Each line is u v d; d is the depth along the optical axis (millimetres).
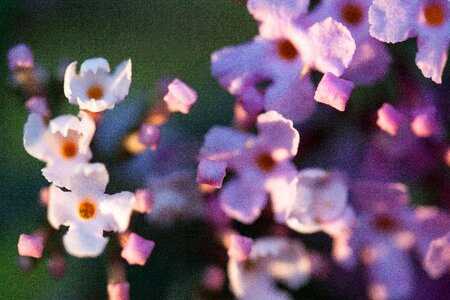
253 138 247
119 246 244
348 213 246
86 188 242
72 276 256
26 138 243
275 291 249
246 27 273
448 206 252
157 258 250
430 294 255
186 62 276
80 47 278
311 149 250
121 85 244
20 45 252
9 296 260
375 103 249
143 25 279
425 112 247
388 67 246
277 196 246
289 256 249
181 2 278
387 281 253
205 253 249
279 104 246
